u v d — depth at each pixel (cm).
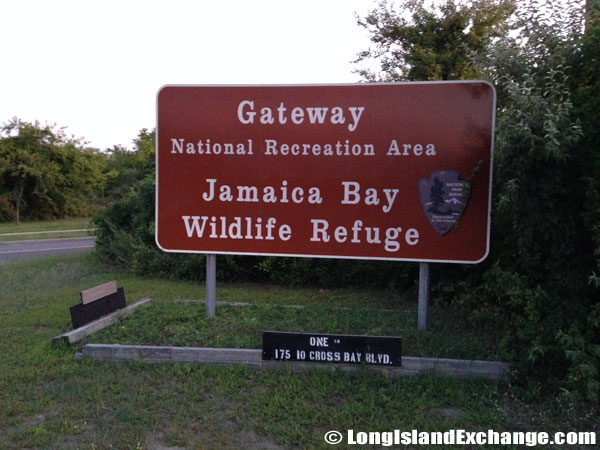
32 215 3966
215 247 741
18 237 2620
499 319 622
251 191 730
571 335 508
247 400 534
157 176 746
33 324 817
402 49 1450
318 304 895
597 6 550
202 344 649
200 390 557
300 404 520
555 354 528
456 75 1325
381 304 901
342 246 711
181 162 743
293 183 721
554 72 521
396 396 535
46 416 512
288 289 1061
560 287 537
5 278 1266
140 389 561
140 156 2656
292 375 581
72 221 3906
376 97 696
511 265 600
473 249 674
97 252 1470
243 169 731
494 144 584
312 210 717
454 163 676
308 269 1077
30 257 1775
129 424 495
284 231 724
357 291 1027
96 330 720
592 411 498
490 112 665
